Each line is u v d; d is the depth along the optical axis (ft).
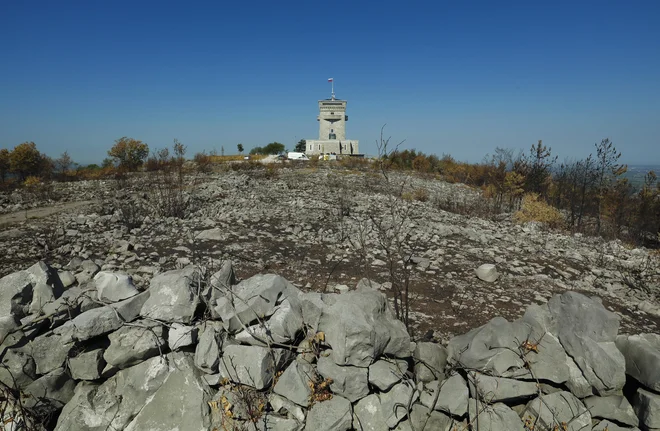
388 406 10.85
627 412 10.66
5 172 101.45
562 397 11.09
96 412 11.58
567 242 40.32
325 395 10.91
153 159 87.20
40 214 46.60
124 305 12.10
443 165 140.15
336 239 33.73
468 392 10.94
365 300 11.66
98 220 39.73
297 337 11.97
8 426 11.37
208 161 125.29
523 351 11.27
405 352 11.66
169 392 11.46
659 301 24.25
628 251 37.58
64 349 11.78
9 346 11.70
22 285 12.92
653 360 10.45
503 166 70.95
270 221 40.91
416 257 28.43
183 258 25.39
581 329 11.20
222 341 11.84
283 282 12.62
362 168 120.78
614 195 57.00
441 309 20.22
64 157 107.24
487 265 25.55
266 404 11.00
